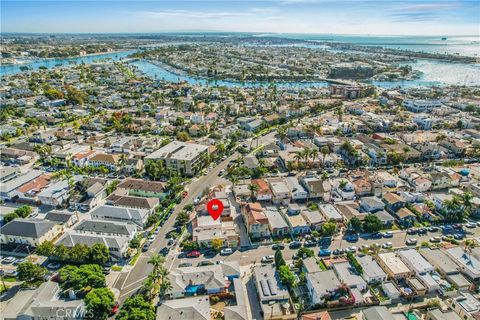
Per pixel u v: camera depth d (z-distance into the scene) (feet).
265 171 606.96
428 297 335.06
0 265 369.71
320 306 317.63
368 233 440.04
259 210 456.45
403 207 492.95
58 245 377.09
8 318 293.23
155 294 331.57
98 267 344.90
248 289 342.85
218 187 540.52
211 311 312.71
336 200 520.01
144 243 410.31
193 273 342.23
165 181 571.69
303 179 548.72
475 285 349.20
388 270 361.30
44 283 325.83
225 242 410.72
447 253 387.55
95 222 420.77
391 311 313.32
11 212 451.12
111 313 309.01
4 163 638.12
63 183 529.86
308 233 439.63
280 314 306.76
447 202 467.52
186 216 450.30
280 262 358.43
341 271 351.87
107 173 606.55
